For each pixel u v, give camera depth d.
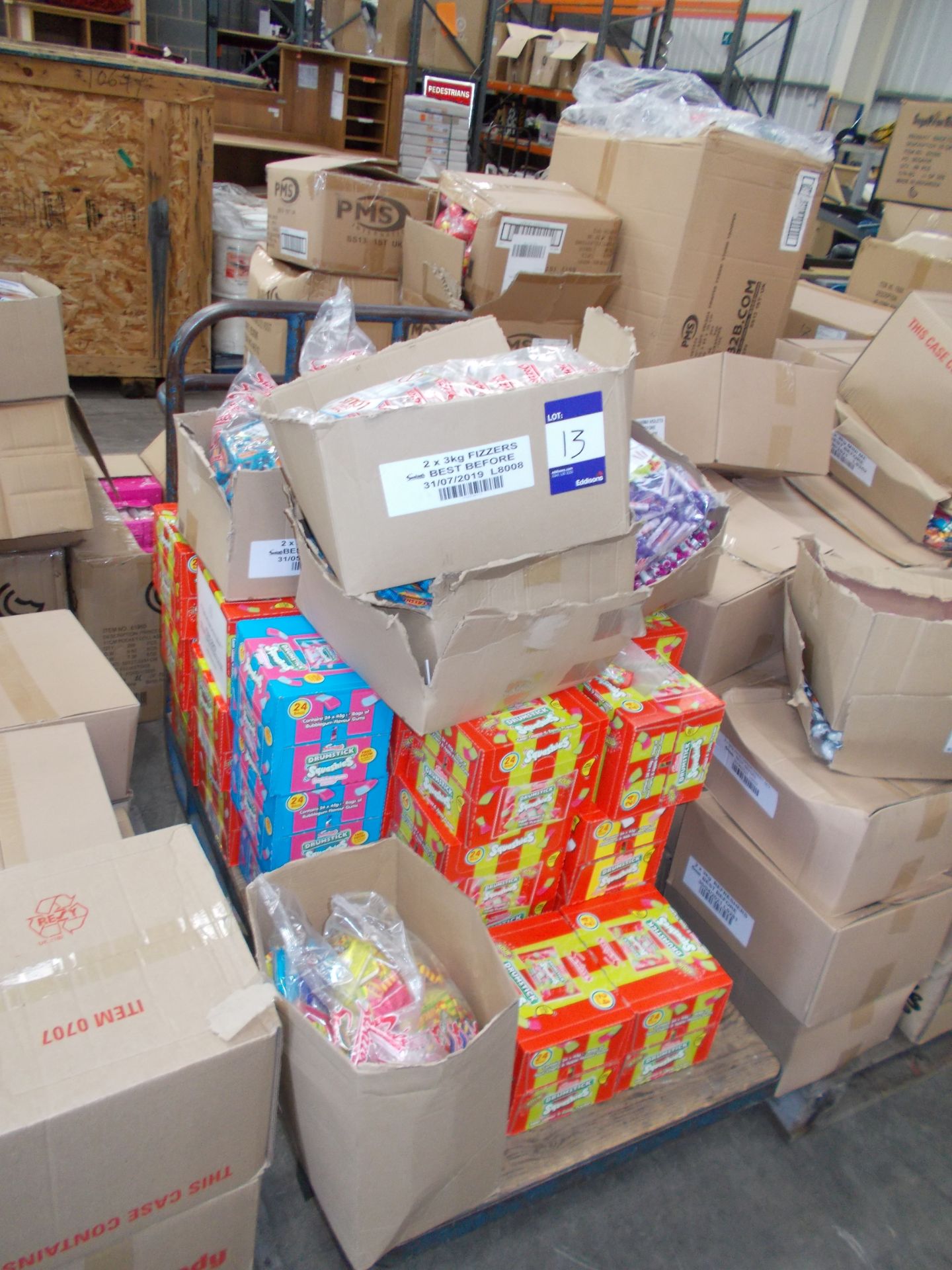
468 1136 1.01
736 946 1.50
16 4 4.47
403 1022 1.04
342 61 4.79
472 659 1.03
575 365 1.10
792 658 1.45
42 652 1.45
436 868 1.24
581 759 1.23
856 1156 1.45
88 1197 0.82
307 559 1.16
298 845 1.32
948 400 1.75
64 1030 0.83
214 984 0.89
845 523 1.81
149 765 1.94
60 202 3.25
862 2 6.65
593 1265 1.24
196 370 3.75
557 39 5.73
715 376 1.61
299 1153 1.08
